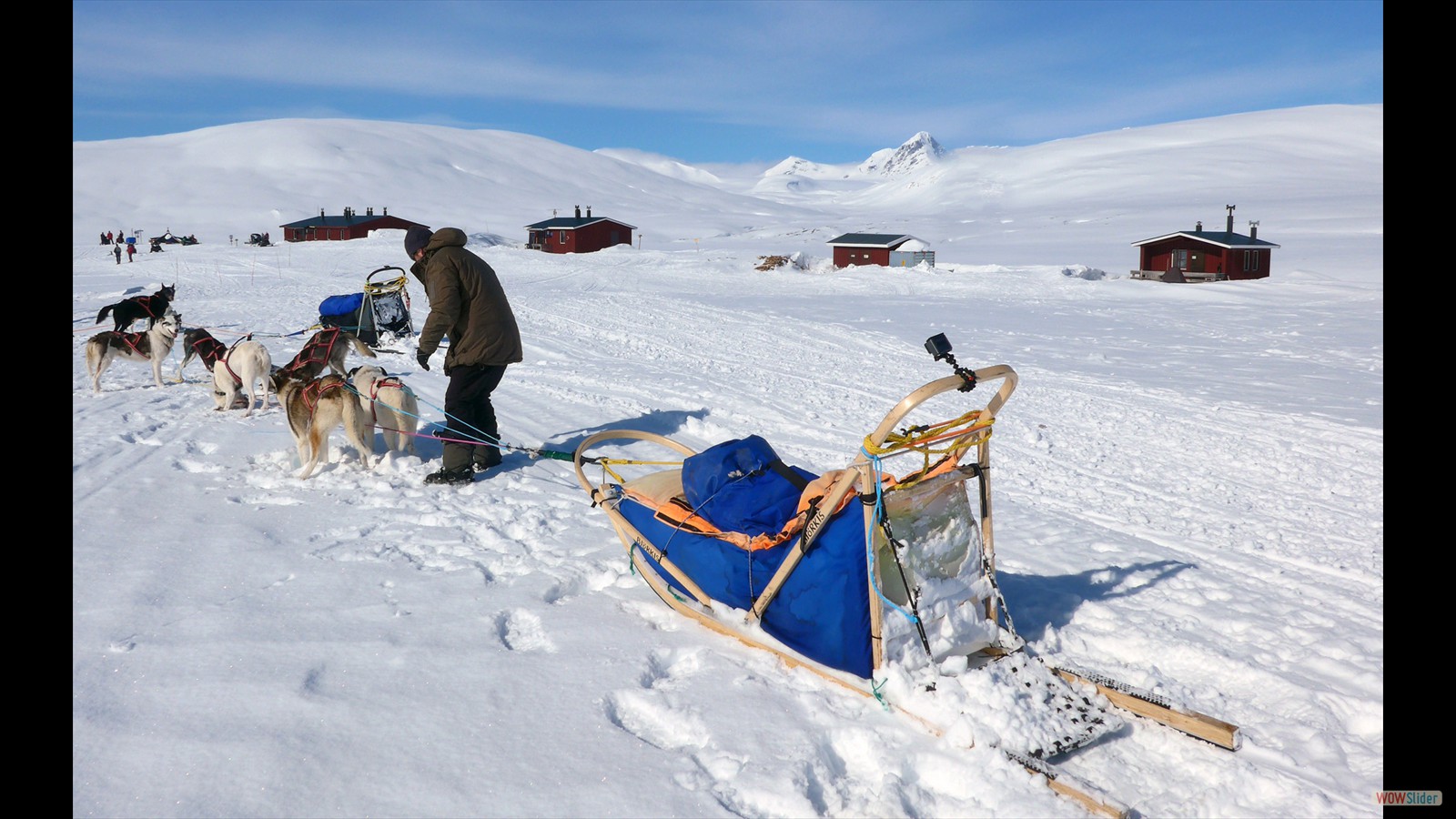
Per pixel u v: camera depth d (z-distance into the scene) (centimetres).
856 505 344
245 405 876
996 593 369
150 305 961
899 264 4669
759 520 379
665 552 411
